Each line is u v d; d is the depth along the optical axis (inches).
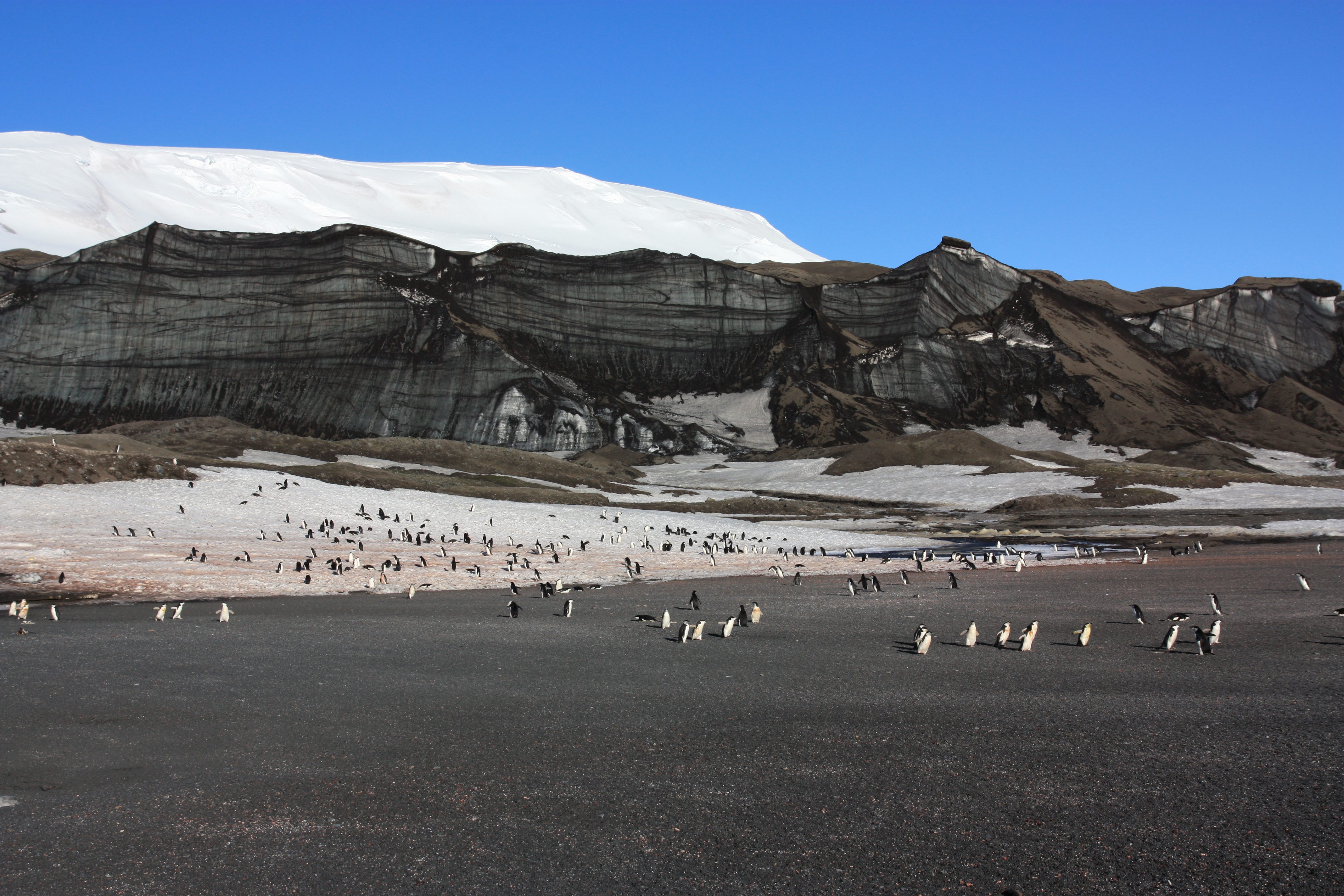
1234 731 470.9
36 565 1228.5
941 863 314.5
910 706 530.6
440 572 1353.3
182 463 2281.0
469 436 4788.4
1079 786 389.1
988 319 6112.2
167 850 322.7
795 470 4160.9
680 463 4699.8
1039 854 320.2
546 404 4901.6
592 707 529.3
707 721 497.4
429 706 529.3
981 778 400.8
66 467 1964.8
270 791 384.2
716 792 385.4
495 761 425.7
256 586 1145.4
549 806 368.8
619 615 939.3
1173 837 334.6
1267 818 350.9
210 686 569.9
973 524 2586.1
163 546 1476.4
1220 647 724.7
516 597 1101.1
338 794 381.4
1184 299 7263.8
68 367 4864.7
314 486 2288.4
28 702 518.6
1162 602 1007.0
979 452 4121.6
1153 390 5659.5
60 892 288.7
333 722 490.9
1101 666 649.6
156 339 4975.4
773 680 604.1
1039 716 505.7
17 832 336.8
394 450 3484.3
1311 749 436.8
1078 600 1041.5
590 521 2285.9
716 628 846.5
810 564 1565.0
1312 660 664.4
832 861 315.9
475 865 313.0
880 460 4104.3
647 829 344.8
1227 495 3036.4
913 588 1189.7
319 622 864.9
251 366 4995.1
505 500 2721.5
